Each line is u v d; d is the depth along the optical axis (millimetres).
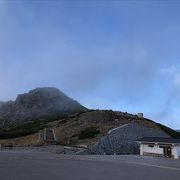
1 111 187375
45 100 185625
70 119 89875
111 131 64938
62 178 19625
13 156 36875
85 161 34812
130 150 63625
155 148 57188
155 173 25438
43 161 31844
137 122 84938
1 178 18266
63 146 61500
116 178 21016
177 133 90250
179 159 49250
